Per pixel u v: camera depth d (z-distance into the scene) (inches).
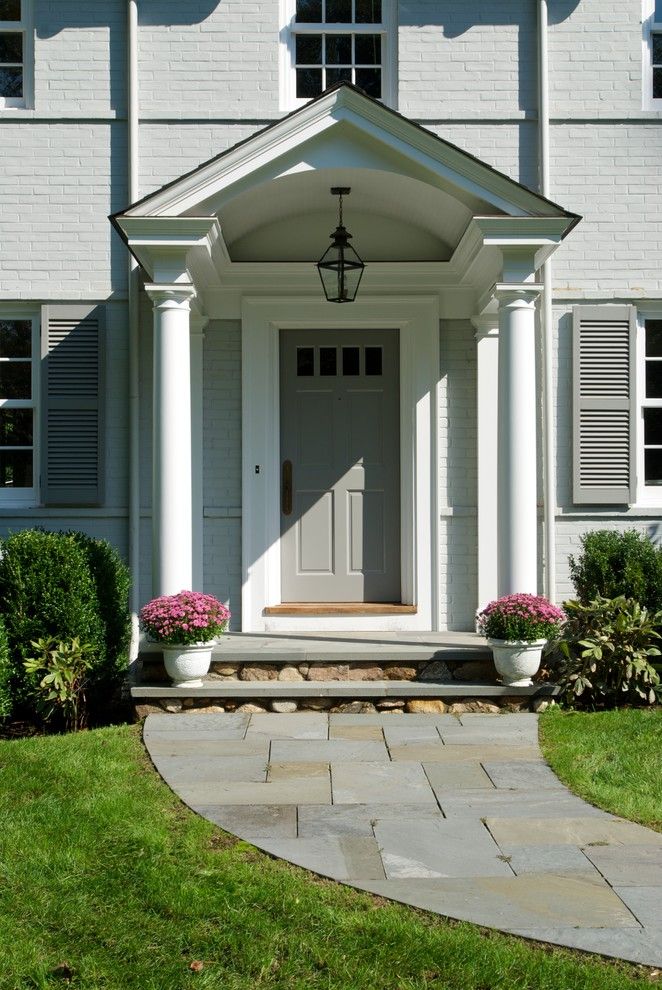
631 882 168.6
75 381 333.4
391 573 350.9
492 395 336.8
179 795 210.8
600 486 334.0
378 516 351.3
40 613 276.7
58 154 334.3
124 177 335.6
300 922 152.9
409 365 343.3
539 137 334.6
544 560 334.6
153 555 285.7
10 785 213.2
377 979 138.6
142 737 253.9
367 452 350.6
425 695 277.4
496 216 275.7
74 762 229.5
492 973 138.4
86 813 196.5
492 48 335.9
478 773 226.4
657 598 293.0
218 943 147.8
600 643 275.1
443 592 338.6
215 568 339.0
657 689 279.9
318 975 140.6
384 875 170.9
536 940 148.2
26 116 333.4
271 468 341.7
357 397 350.9
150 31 334.3
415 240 337.4
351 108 277.1
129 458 333.7
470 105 335.6
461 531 339.9
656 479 343.9
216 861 175.5
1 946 146.5
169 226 276.1
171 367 282.5
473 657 288.2
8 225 334.3
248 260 337.4
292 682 285.3
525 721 266.7
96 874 171.0
